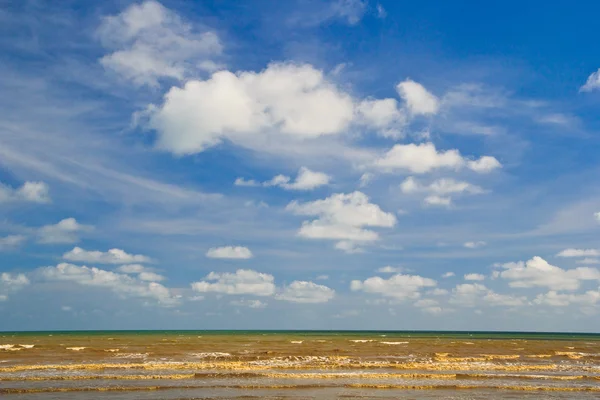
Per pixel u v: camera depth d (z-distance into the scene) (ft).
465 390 121.29
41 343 292.20
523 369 158.51
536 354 214.28
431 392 118.32
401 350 231.91
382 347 256.11
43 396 108.99
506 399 111.45
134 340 350.64
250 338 428.97
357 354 205.36
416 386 124.36
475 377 140.05
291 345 272.72
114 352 202.49
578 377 141.49
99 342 307.78
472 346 272.51
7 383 123.65
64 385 121.19
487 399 111.04
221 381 129.08
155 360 171.83
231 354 197.98
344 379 134.51
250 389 118.83
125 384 123.34
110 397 108.17
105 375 136.05
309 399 107.86
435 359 186.80
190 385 122.83
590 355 212.64
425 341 356.79
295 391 116.88
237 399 106.83
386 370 152.25
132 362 164.45
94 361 167.32
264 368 153.79
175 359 176.04
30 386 119.44
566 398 113.39
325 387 122.31
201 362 165.48
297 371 147.54
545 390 122.42
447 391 119.85
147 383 125.08
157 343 288.92
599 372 154.81
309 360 177.78
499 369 157.69
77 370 145.79
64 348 223.92
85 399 106.22
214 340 355.15
